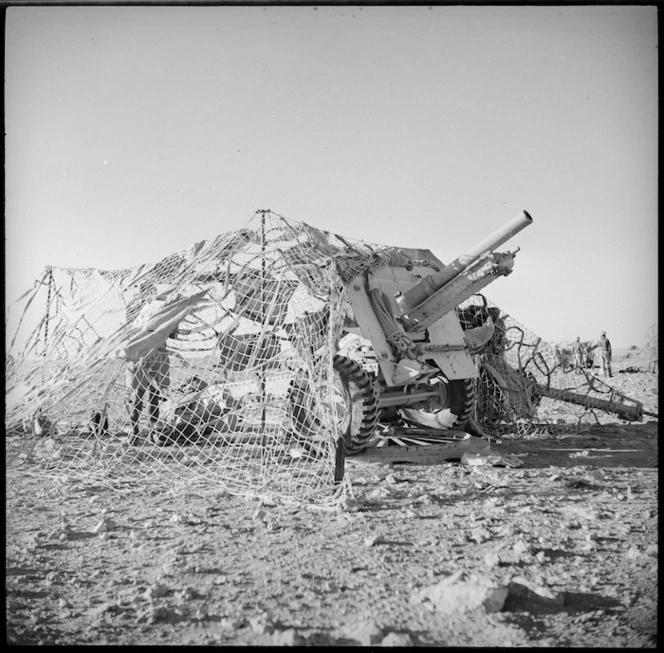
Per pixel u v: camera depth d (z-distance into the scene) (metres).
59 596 3.40
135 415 8.00
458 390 8.38
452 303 7.67
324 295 7.00
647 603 3.18
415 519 4.83
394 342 7.30
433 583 3.51
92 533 4.58
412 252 9.14
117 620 3.06
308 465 6.85
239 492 5.83
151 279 9.34
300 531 4.55
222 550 4.13
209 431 8.35
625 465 7.05
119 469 6.95
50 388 8.05
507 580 3.44
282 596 3.35
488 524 4.67
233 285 7.70
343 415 6.88
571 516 4.86
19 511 5.24
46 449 7.96
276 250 7.59
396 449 7.08
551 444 8.76
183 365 7.90
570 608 3.15
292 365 7.11
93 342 8.85
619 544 4.13
